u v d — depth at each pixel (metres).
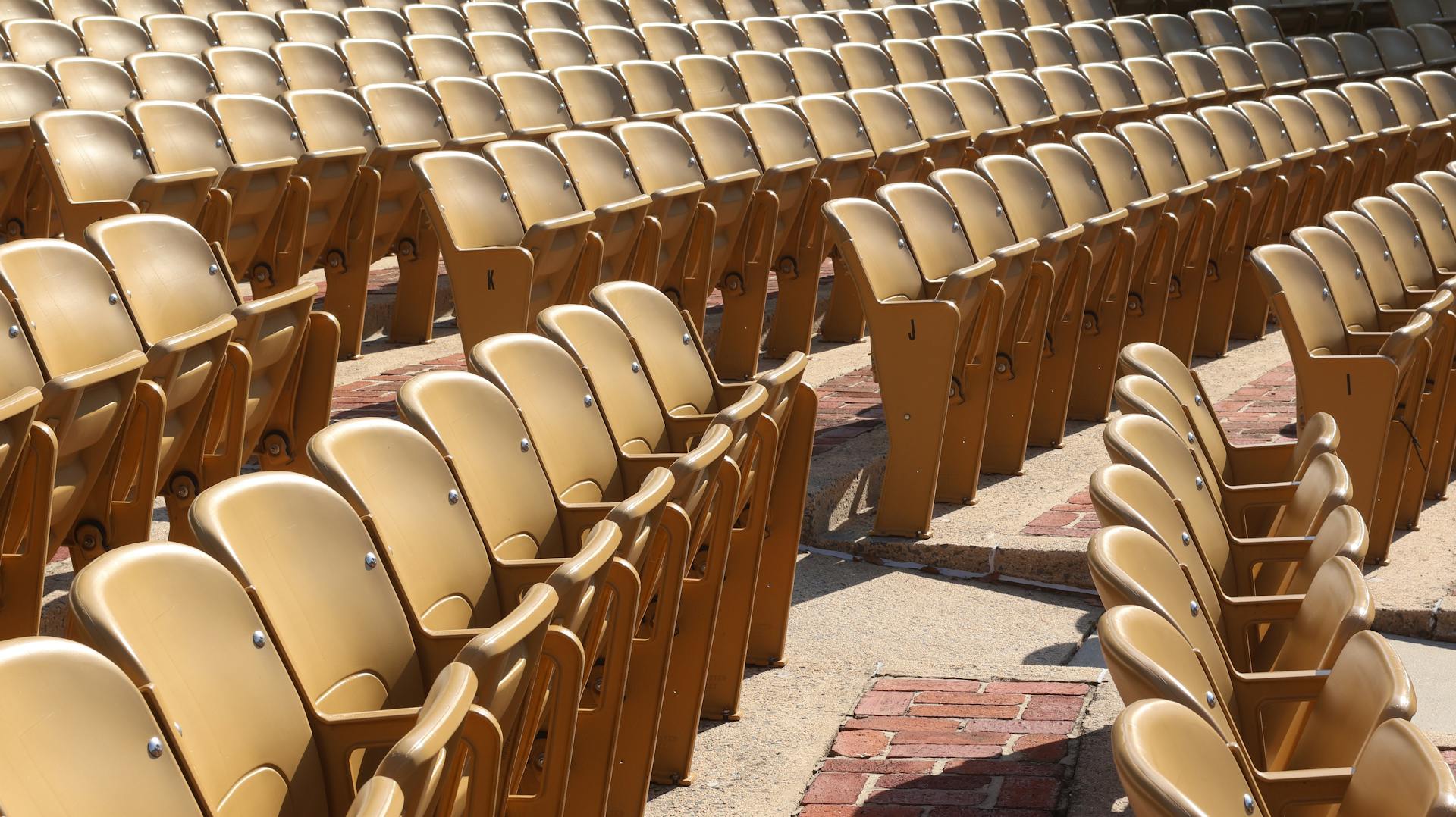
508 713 2.03
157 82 7.03
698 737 3.36
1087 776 3.06
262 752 1.91
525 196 5.20
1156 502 2.75
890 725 3.37
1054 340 5.42
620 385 3.28
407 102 6.84
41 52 7.89
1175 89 9.82
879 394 6.08
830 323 7.11
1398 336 4.18
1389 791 1.84
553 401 3.01
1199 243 6.23
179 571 1.86
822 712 3.47
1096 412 5.87
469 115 7.07
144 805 1.64
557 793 2.22
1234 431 5.66
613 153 5.73
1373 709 2.08
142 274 3.64
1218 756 1.83
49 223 5.94
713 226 5.55
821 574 4.56
